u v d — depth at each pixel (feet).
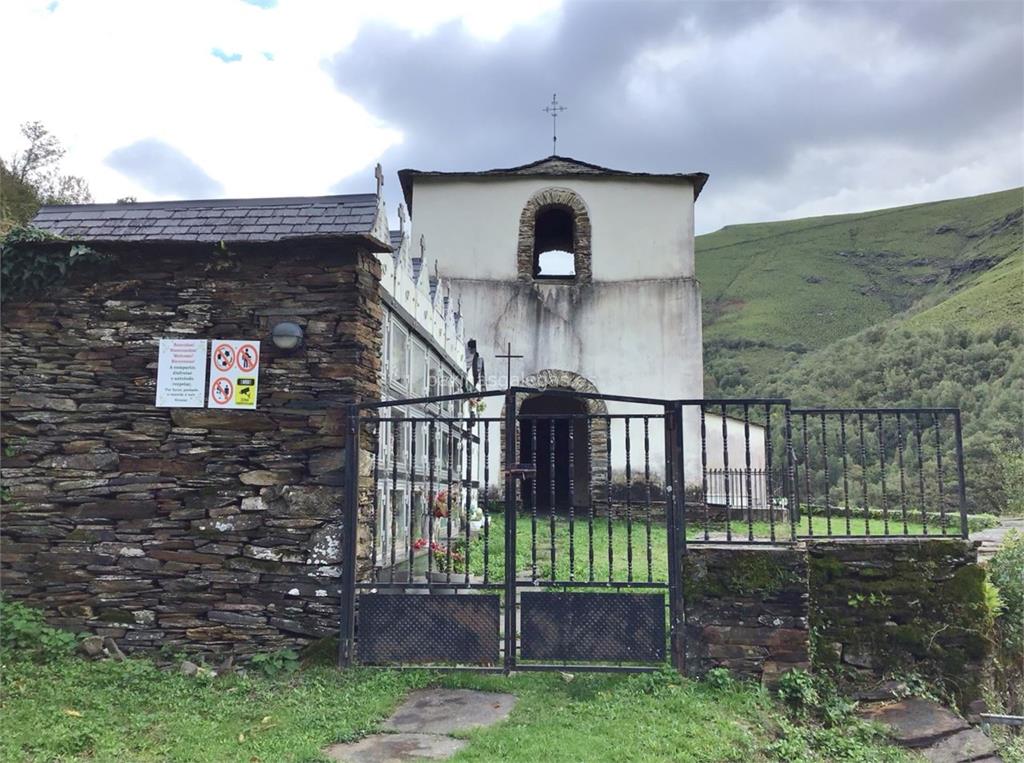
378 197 20.47
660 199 64.23
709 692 16.52
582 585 17.89
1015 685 20.56
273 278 19.20
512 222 64.13
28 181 60.23
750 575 17.43
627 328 62.28
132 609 18.45
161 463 18.84
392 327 22.86
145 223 20.11
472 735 14.34
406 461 24.32
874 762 14.83
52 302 19.53
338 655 17.89
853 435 73.26
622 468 59.77
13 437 19.07
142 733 14.38
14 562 18.71
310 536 18.31
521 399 61.26
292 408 18.69
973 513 56.70
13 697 15.57
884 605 18.16
